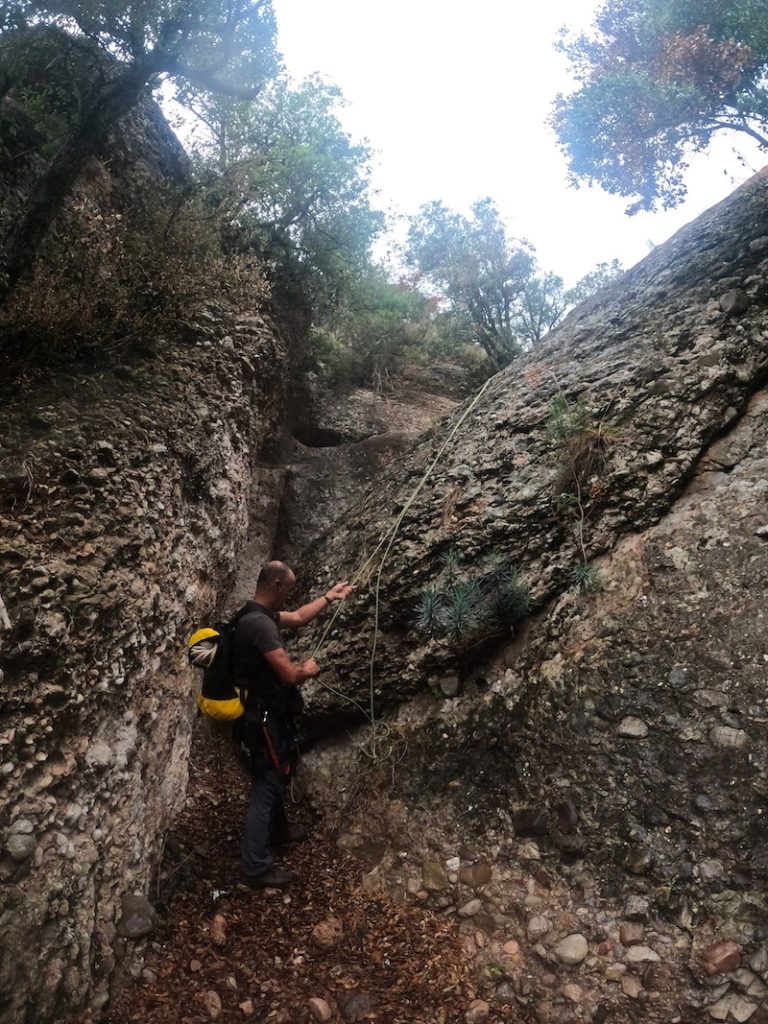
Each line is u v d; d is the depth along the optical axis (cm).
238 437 552
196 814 393
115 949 270
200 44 502
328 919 316
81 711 293
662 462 394
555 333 577
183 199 643
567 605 378
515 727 352
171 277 537
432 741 378
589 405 439
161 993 270
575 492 410
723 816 284
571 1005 270
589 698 335
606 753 319
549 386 487
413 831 352
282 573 364
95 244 491
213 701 334
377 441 775
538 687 354
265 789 338
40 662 280
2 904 230
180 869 338
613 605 359
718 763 294
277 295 763
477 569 414
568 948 282
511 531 416
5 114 509
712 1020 251
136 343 502
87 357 465
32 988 228
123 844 300
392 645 421
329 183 778
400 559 439
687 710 311
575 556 393
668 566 355
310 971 288
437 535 437
